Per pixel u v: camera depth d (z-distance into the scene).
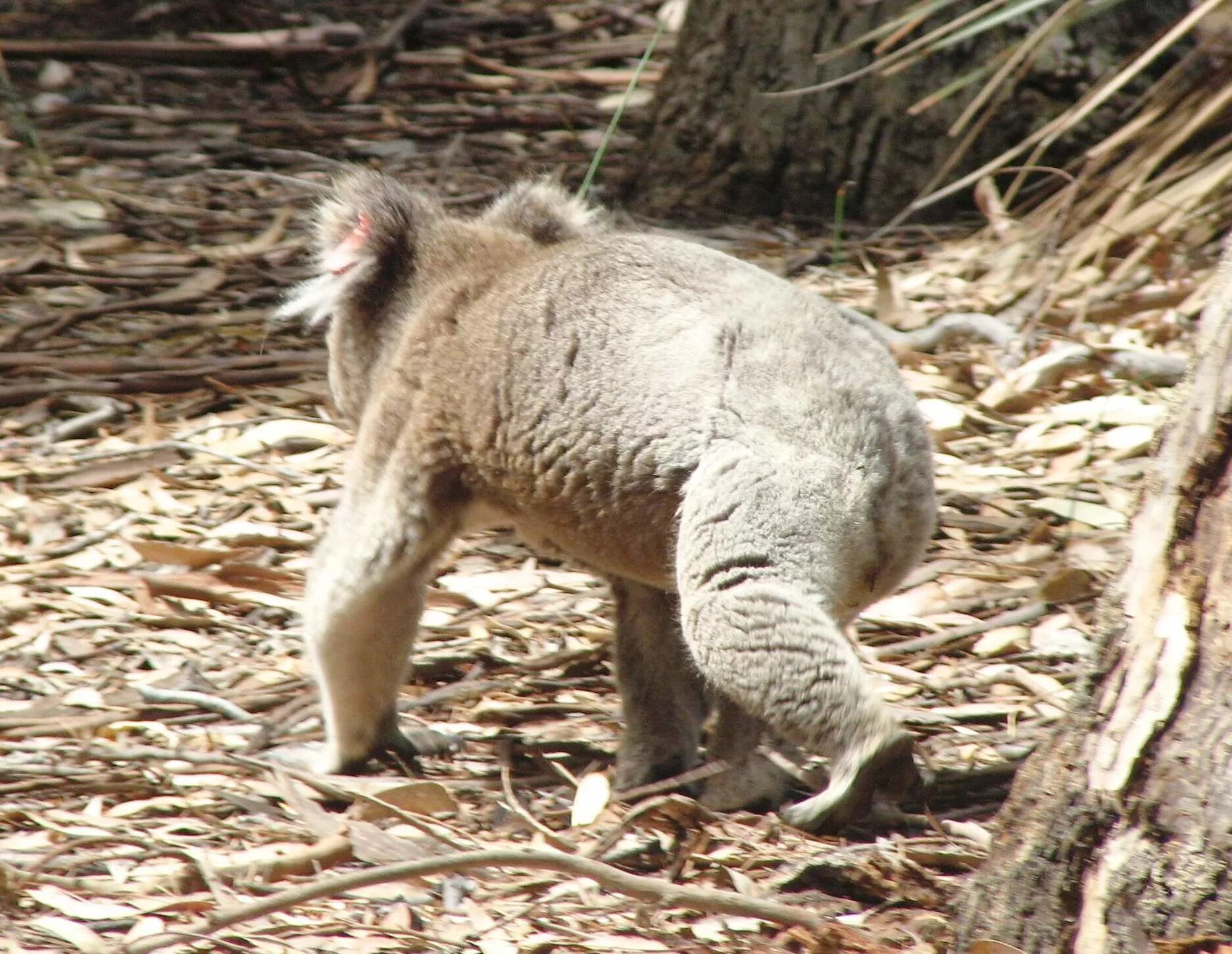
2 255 16.25
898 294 14.55
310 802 7.39
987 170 12.66
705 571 6.64
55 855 6.72
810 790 7.93
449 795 7.59
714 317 7.04
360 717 8.16
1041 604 9.72
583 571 10.70
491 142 20.69
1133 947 5.38
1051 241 13.87
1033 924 5.71
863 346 7.19
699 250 7.50
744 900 6.04
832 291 15.14
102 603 10.18
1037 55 14.58
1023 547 10.54
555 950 6.19
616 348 7.12
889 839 7.24
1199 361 5.68
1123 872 5.43
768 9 17.73
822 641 6.46
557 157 20.09
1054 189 16.83
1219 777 5.29
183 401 13.21
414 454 7.75
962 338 13.62
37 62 23.05
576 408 7.14
